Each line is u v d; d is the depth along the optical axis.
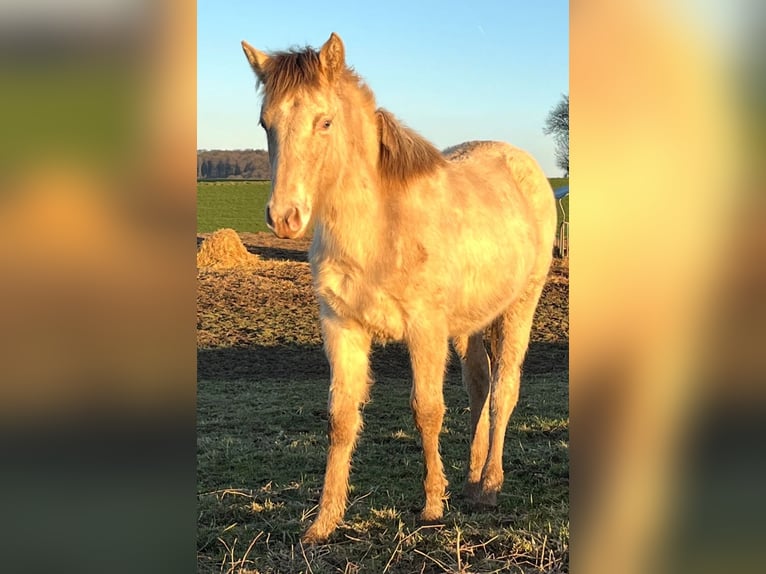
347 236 3.31
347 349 3.57
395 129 3.51
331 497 3.57
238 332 11.06
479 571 3.12
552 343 10.52
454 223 3.69
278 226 2.81
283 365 9.38
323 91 2.99
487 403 4.41
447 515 3.81
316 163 2.97
